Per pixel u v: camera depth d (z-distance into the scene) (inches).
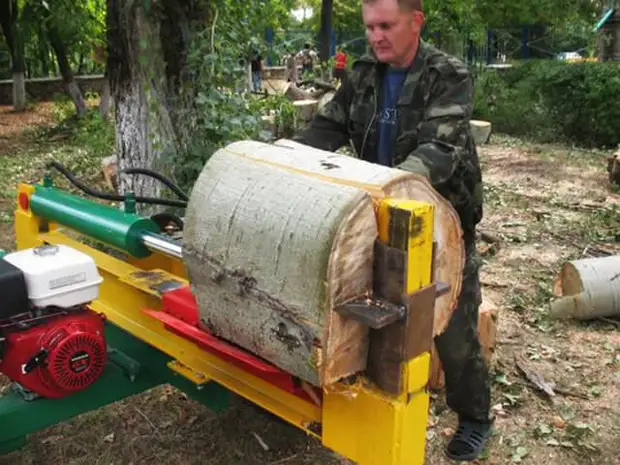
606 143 522.9
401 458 76.9
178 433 135.9
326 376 72.8
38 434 134.0
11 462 125.1
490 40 895.7
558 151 483.2
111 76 227.5
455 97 94.3
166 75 217.6
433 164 89.1
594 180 390.6
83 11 563.2
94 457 128.3
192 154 215.2
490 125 525.3
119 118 228.2
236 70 219.3
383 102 103.3
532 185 377.7
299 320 72.4
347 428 80.0
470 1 600.7
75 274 102.3
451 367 111.3
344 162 80.4
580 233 280.4
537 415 147.9
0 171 393.7
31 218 135.4
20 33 672.4
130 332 112.1
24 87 701.9
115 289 116.4
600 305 190.7
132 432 136.1
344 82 108.5
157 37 211.8
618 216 303.6
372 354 75.9
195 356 100.4
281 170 78.8
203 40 210.4
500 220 301.6
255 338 79.2
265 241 74.8
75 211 122.2
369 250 72.2
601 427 144.6
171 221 126.4
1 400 104.6
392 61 99.0
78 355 100.9
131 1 207.6
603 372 167.2
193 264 83.6
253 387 92.0
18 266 100.2
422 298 73.1
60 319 101.7
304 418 86.4
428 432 138.6
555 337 185.9
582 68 532.7
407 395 75.4
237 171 82.0
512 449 135.9
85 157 427.2
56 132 554.3
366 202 70.7
